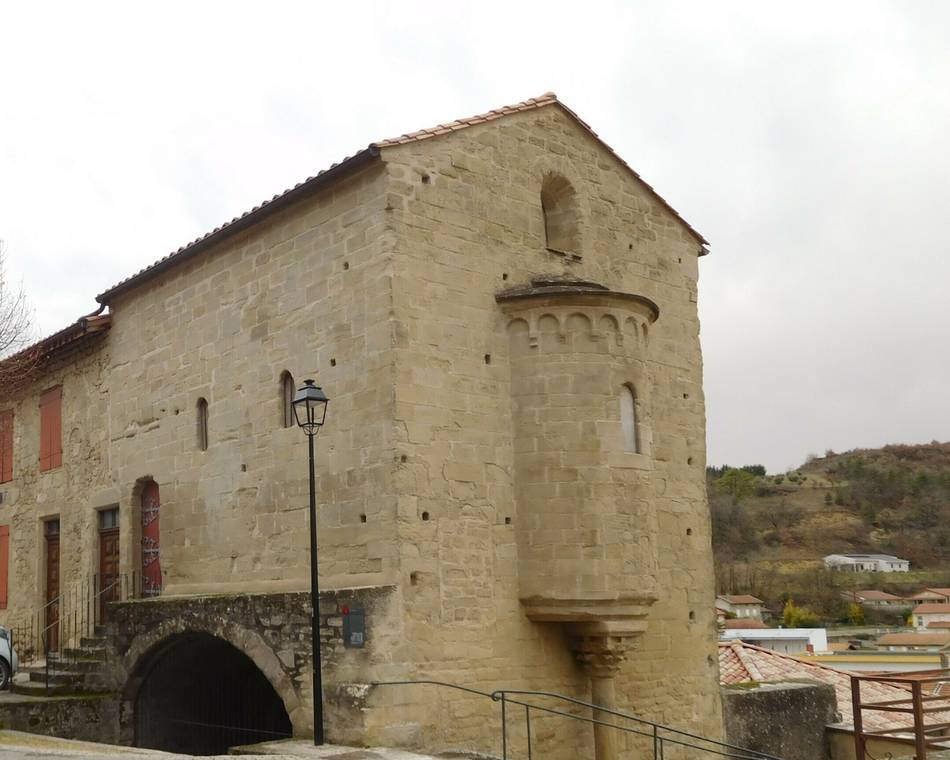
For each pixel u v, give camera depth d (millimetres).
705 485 20125
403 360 15062
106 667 18812
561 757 16031
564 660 16453
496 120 17203
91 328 22219
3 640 20172
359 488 15180
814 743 21500
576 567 15664
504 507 16047
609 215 19125
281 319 17188
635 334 16859
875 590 86812
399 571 14352
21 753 12188
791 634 56812
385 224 15320
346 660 13883
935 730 17641
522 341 16500
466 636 15062
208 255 19125
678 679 18562
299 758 12289
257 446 17359
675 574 18969
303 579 16000
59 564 24016
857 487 107438
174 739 18688
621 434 16312
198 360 19156
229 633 15898
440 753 13445
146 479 20531
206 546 18312
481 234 16609
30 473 25500
